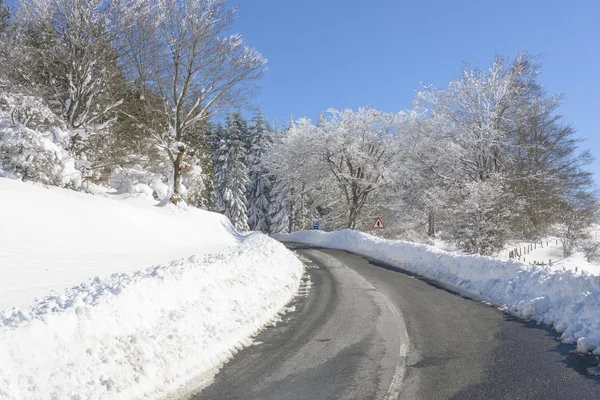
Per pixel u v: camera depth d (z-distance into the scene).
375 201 41.81
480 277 11.44
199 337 5.48
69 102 18.83
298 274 13.17
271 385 4.63
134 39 20.06
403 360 5.51
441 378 4.86
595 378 4.82
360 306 9.02
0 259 8.20
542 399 4.27
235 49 22.30
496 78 26.23
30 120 16.38
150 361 4.54
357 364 5.34
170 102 22.55
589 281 7.46
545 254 28.39
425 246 16.70
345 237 29.17
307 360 5.48
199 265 7.68
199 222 21.61
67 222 12.17
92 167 18.38
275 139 54.41
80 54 18.66
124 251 12.05
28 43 19.19
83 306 4.50
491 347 6.09
